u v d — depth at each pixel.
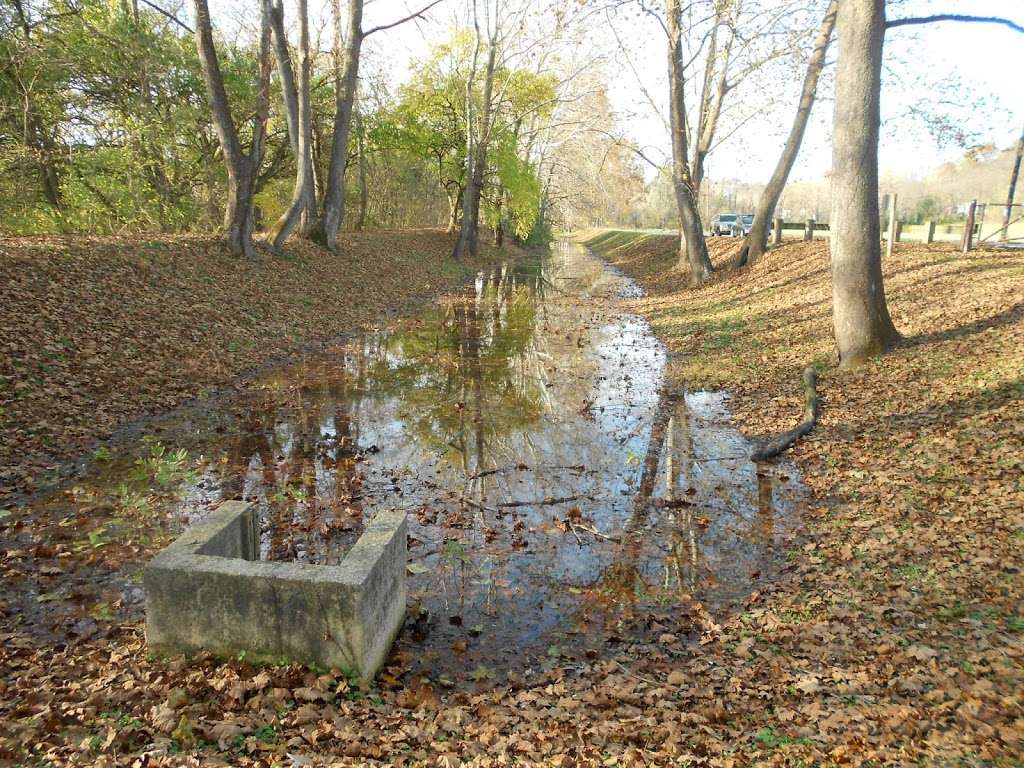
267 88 18.73
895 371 10.49
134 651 4.39
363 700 3.99
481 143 36.88
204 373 11.79
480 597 5.60
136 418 9.61
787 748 3.69
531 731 3.88
